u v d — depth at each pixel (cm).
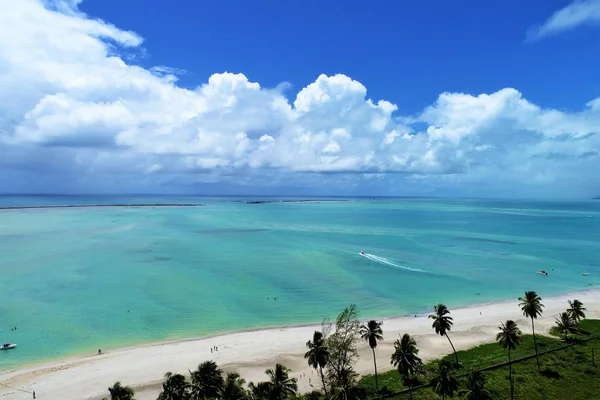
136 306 9138
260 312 8938
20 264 12706
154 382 5819
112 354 6775
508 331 5972
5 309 8769
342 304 9519
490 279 11812
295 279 11506
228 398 4272
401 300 9881
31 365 6406
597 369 6050
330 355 5488
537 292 10662
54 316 8450
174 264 13138
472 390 4756
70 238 18100
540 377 5834
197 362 6481
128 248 15800
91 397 5441
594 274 12519
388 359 6562
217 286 10738
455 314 8850
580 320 8181
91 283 10769
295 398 5362
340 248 16412
